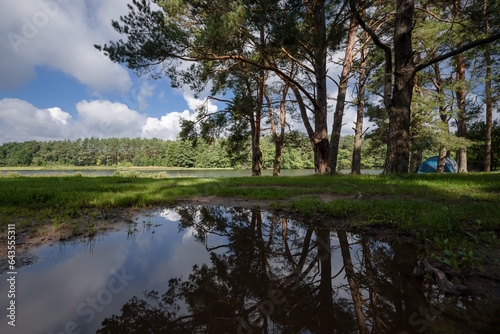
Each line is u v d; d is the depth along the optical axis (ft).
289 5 28.12
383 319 4.74
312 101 40.65
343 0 28.45
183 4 34.47
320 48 34.04
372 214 12.08
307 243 9.67
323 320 4.72
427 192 16.93
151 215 14.64
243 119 58.70
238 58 33.37
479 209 10.77
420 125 55.31
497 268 6.18
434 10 45.16
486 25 31.58
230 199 20.31
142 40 30.01
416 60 59.47
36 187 22.95
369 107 65.41
